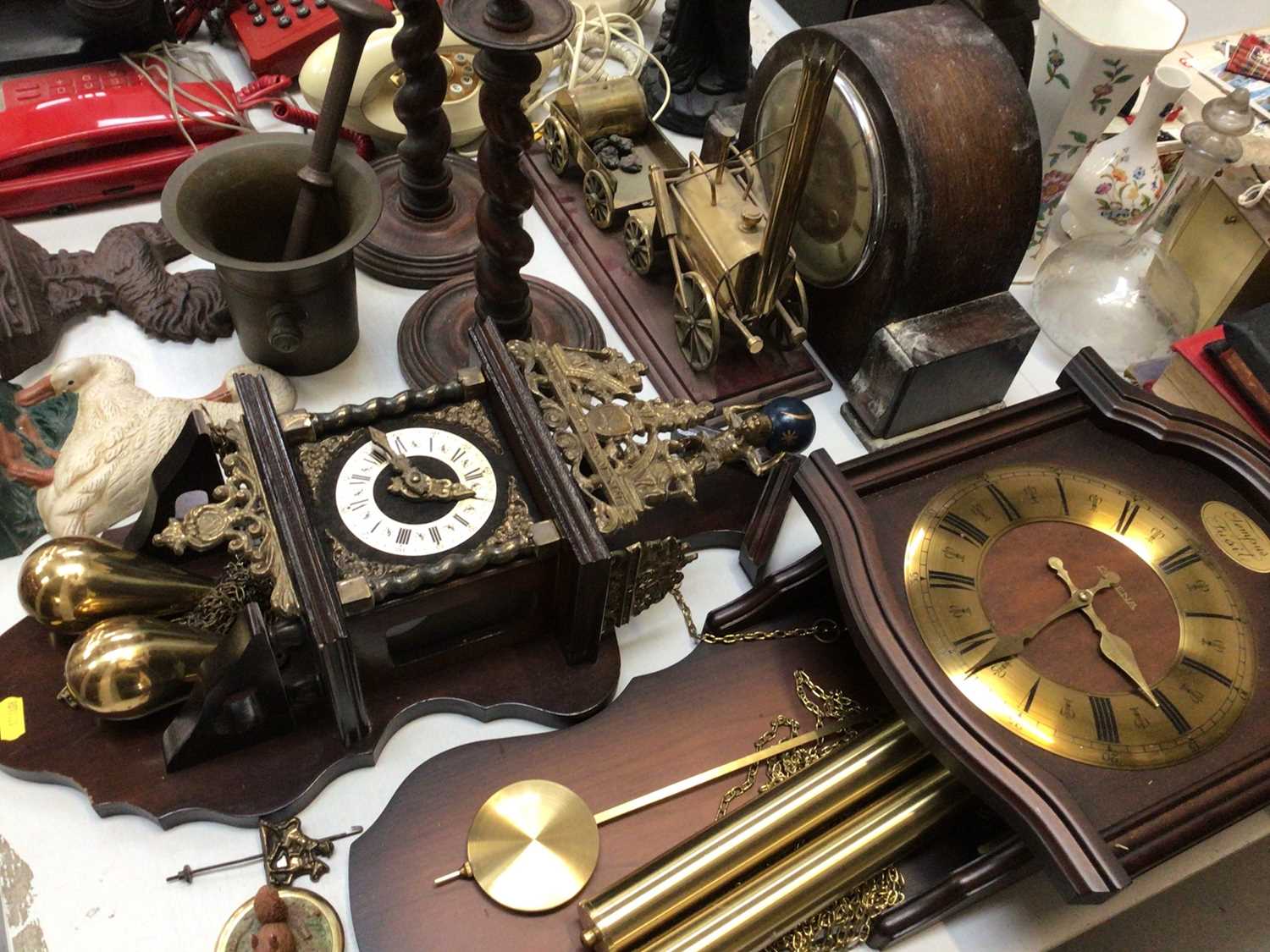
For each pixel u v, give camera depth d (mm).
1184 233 1298
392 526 877
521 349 981
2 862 847
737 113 1331
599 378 977
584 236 1321
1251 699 870
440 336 1196
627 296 1261
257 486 867
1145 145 1309
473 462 928
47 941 820
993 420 1002
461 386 956
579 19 1447
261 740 900
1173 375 1178
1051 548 939
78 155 1260
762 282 1103
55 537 991
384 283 1272
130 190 1291
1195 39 1692
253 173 1064
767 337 1219
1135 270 1273
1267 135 1430
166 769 875
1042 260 1410
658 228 1205
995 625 890
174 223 970
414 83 1142
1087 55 1145
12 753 874
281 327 1054
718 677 984
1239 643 897
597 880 872
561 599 929
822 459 940
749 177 1153
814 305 1241
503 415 943
